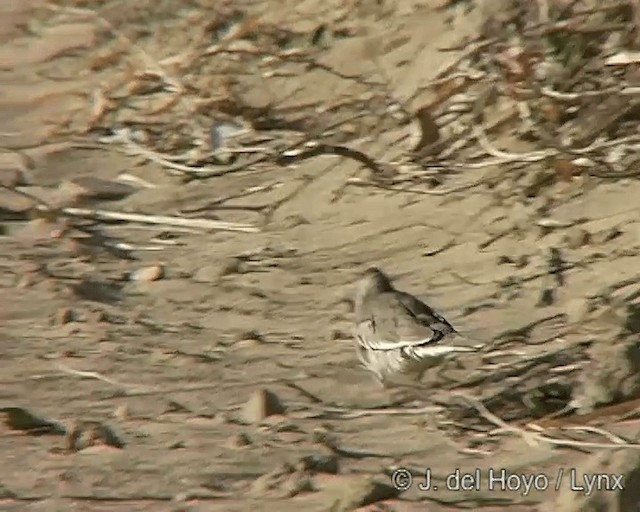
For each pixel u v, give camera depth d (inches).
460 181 474.6
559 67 482.0
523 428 352.2
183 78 547.5
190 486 343.6
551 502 328.2
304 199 486.6
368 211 474.0
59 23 631.2
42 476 351.6
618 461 335.6
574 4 490.3
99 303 438.6
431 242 454.9
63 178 522.9
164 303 437.7
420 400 372.5
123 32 594.6
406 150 490.0
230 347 409.1
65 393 388.8
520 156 468.1
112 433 368.2
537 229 450.9
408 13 536.7
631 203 453.1
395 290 397.7
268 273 450.0
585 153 464.1
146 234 483.8
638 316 397.7
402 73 518.0
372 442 356.2
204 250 470.0
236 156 516.4
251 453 354.9
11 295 444.8
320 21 557.6
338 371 391.5
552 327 400.8
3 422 374.3
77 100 573.6
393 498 333.7
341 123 508.1
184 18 590.2
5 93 588.7
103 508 337.4
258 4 576.4
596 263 431.8
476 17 505.0
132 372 397.7
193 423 370.9
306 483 340.2
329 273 446.9
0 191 516.4
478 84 490.3
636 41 479.8
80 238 481.7
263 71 546.6
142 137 536.1
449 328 365.1
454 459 346.0
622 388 364.2
